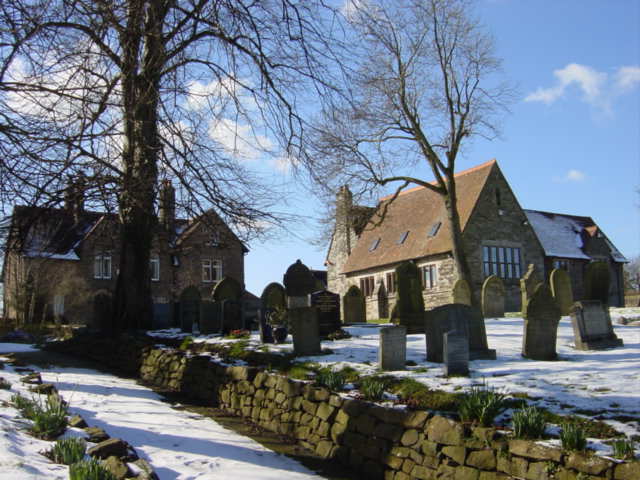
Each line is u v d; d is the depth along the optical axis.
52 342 24.06
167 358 14.69
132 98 10.38
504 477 6.01
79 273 38.28
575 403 7.14
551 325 10.95
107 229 17.28
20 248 12.10
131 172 10.58
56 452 5.50
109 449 5.89
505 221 39.59
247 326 18.11
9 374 12.11
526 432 6.30
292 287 18.39
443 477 6.61
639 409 6.70
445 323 10.77
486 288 25.39
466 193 40.16
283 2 11.03
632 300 50.00
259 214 12.04
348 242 49.44
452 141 27.80
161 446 7.94
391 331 10.12
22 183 9.55
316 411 9.04
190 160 11.30
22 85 8.98
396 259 41.66
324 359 11.45
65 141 9.11
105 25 9.09
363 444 7.90
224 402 11.61
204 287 43.72
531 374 9.02
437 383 8.69
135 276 18.77
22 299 34.69
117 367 17.33
